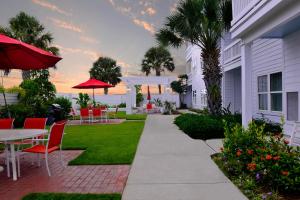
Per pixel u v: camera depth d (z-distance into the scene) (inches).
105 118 773.3
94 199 169.5
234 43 625.6
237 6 369.1
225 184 193.3
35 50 229.1
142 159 268.8
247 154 207.0
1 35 226.2
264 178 182.7
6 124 306.2
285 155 180.1
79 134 470.0
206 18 482.9
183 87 1441.9
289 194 173.3
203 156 277.9
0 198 178.4
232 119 447.5
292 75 358.0
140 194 176.7
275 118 426.0
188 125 426.3
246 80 354.9
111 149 327.0
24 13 975.6
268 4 261.4
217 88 499.5
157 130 495.5
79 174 229.0
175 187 188.5
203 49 503.8
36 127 299.0
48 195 177.6
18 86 717.9
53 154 314.7
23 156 305.1
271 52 434.3
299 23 313.0
